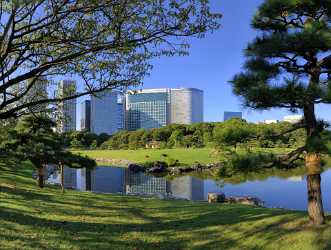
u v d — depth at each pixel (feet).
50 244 40.73
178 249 44.78
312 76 44.21
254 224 48.65
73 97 44.83
